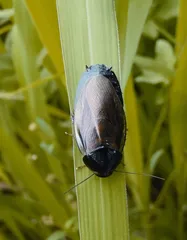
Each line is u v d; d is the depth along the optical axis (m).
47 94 0.23
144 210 0.20
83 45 0.15
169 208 0.21
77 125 0.14
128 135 0.18
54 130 0.22
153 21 0.21
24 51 0.20
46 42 0.17
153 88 0.22
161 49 0.20
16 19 0.20
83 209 0.15
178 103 0.19
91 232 0.15
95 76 0.14
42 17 0.17
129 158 0.19
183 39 0.19
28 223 0.21
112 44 0.15
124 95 0.17
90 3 0.15
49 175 0.21
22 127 0.23
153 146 0.21
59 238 0.19
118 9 0.16
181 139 0.20
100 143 0.14
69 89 0.15
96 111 0.14
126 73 0.16
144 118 0.22
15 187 0.21
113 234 0.14
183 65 0.18
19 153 0.20
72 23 0.15
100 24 0.15
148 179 0.19
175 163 0.20
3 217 0.20
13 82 0.23
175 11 0.20
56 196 0.21
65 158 0.20
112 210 0.14
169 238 0.21
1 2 0.21
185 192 0.21
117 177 0.14
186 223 0.21
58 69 0.18
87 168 0.15
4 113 0.21
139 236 0.20
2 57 0.22
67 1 0.15
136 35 0.16
